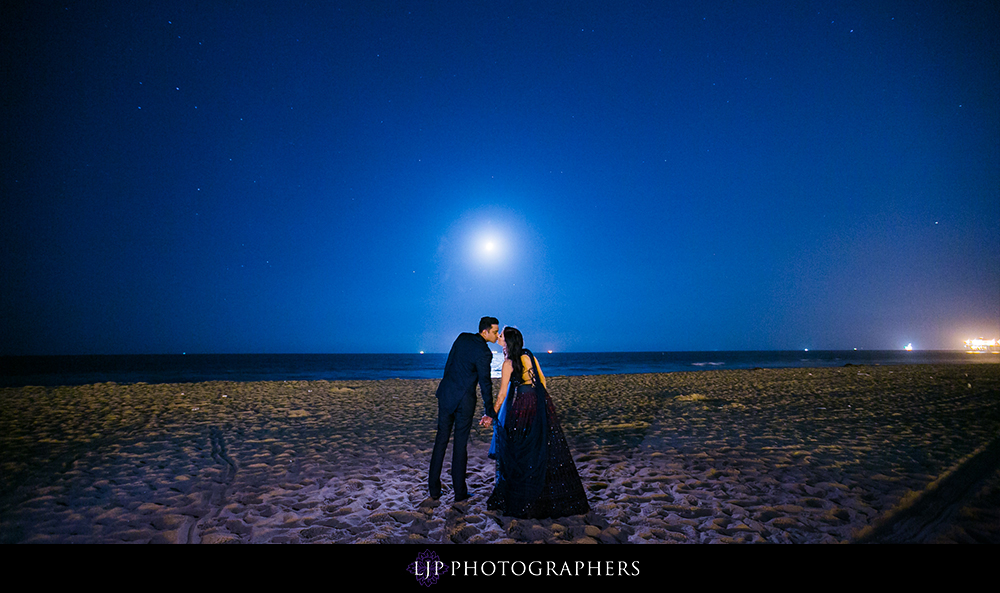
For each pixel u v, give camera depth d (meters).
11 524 3.50
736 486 4.34
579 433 7.28
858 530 3.27
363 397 12.71
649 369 37.78
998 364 28.31
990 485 4.06
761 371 22.06
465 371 4.04
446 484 4.64
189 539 3.26
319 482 4.65
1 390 13.40
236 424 8.09
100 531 3.38
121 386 15.05
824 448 5.77
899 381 15.30
